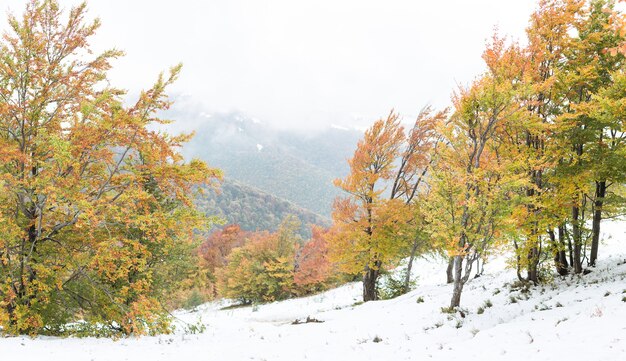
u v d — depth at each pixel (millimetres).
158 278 14719
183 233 12258
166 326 12719
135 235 13320
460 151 12766
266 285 35938
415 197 20312
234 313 25547
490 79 11719
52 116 11523
